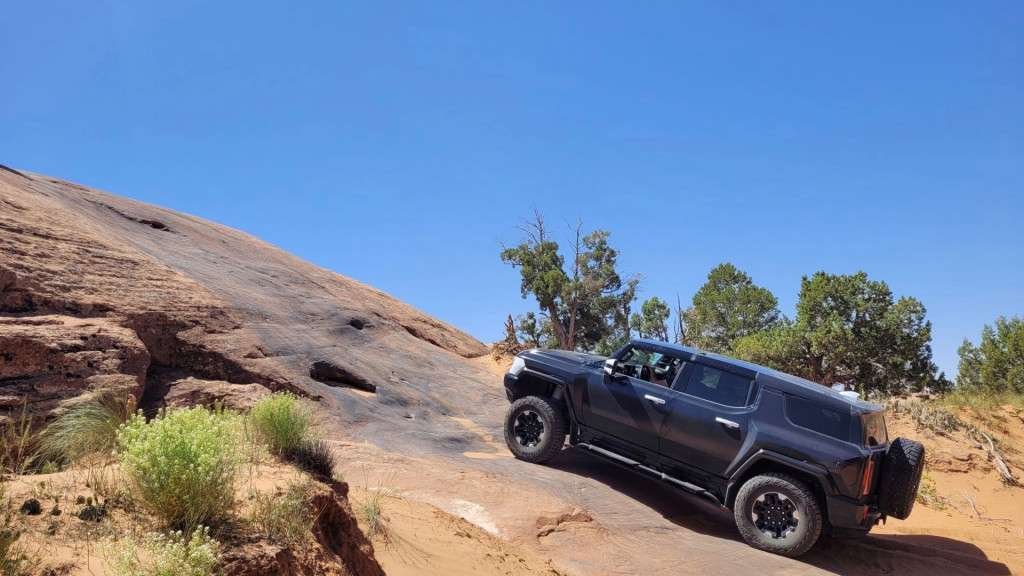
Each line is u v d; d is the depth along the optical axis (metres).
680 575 6.55
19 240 9.12
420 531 5.41
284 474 4.53
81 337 7.83
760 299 34.88
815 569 7.32
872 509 7.78
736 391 8.49
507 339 20.58
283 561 3.37
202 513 3.35
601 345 41.09
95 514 3.23
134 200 16.11
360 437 9.28
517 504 7.36
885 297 27.28
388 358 13.68
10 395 6.63
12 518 3.03
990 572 8.23
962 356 31.05
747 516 7.86
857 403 8.02
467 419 12.16
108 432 5.02
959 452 13.20
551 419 9.52
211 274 12.96
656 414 8.72
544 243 40.56
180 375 9.38
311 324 13.20
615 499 8.58
